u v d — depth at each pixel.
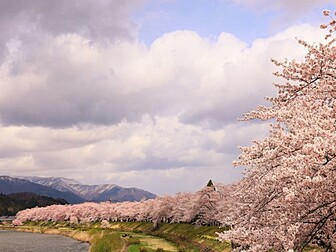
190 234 58.94
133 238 60.00
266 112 10.12
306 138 7.74
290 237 7.98
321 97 9.45
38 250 52.88
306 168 7.36
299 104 9.86
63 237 77.12
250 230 9.41
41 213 131.62
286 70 9.71
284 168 8.04
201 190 58.91
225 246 35.03
